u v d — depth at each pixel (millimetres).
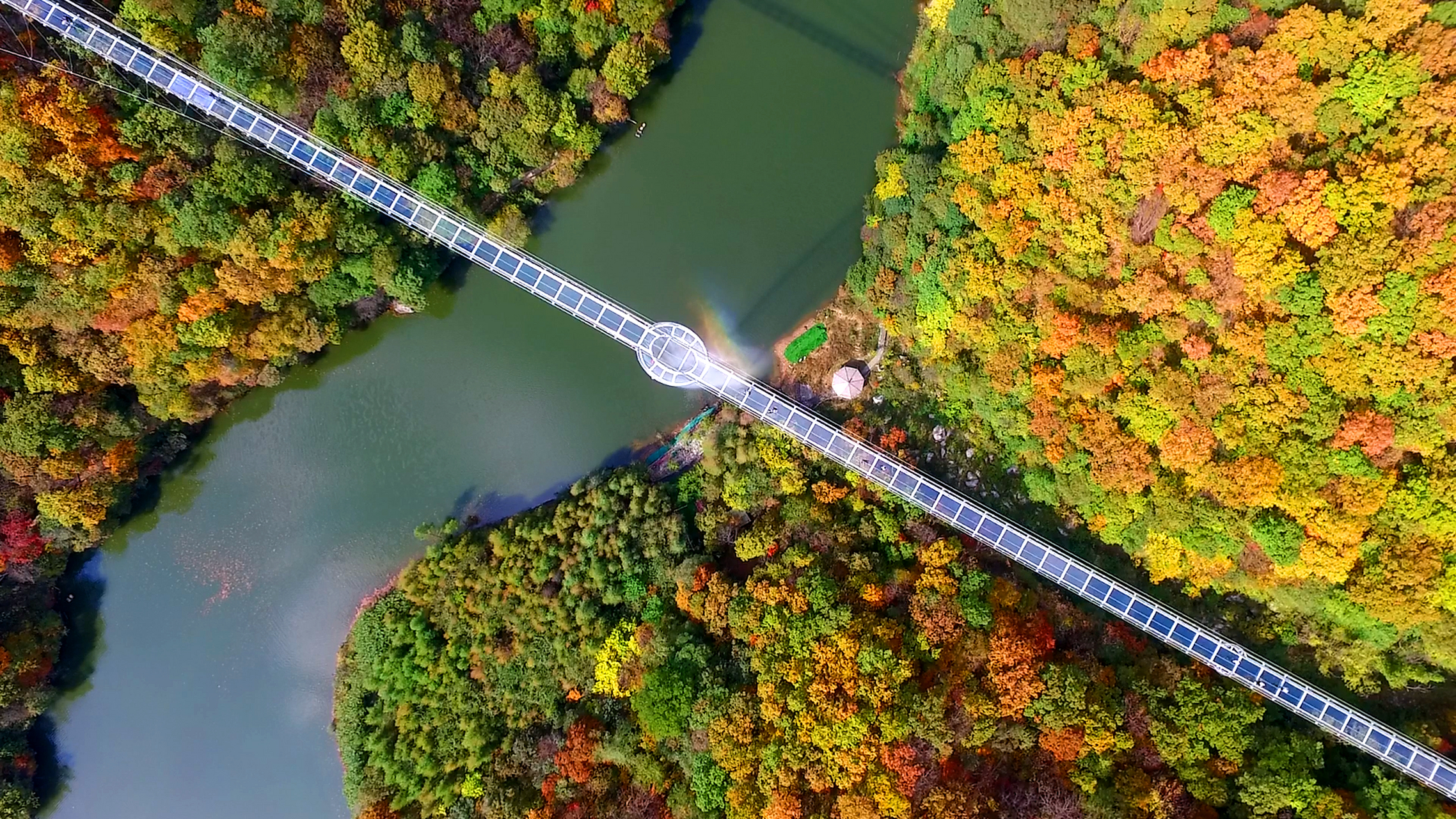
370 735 41281
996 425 38219
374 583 44188
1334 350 30812
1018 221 35438
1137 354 34094
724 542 40719
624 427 43969
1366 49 29250
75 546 42188
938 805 32469
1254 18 31438
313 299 39969
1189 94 31688
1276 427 32531
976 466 40125
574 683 39750
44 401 37719
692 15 43562
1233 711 33875
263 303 38531
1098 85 33219
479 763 39156
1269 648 36719
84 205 34875
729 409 42562
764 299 43281
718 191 43688
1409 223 29266
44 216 34656
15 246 35031
